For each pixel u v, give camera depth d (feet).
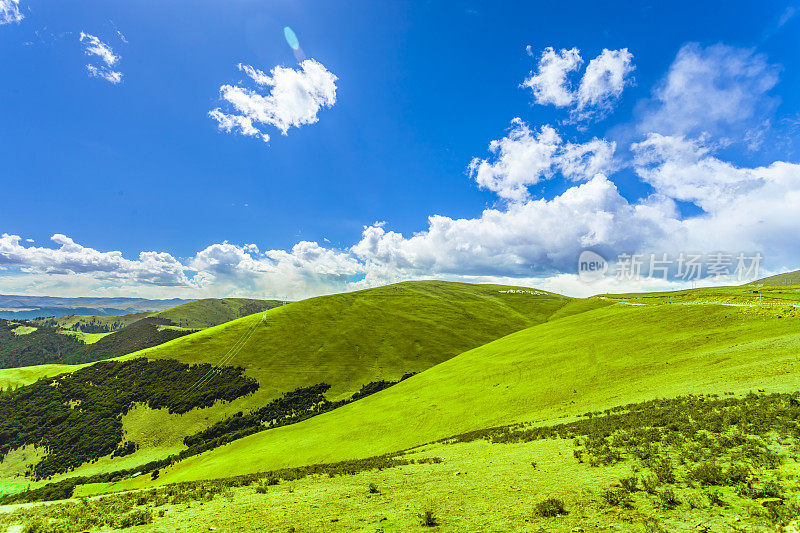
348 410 257.55
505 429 108.68
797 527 22.86
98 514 48.52
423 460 77.77
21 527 43.91
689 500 30.86
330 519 39.47
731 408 65.57
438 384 233.35
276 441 222.89
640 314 248.52
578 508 33.86
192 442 334.03
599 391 135.03
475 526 32.68
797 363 94.84
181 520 43.14
